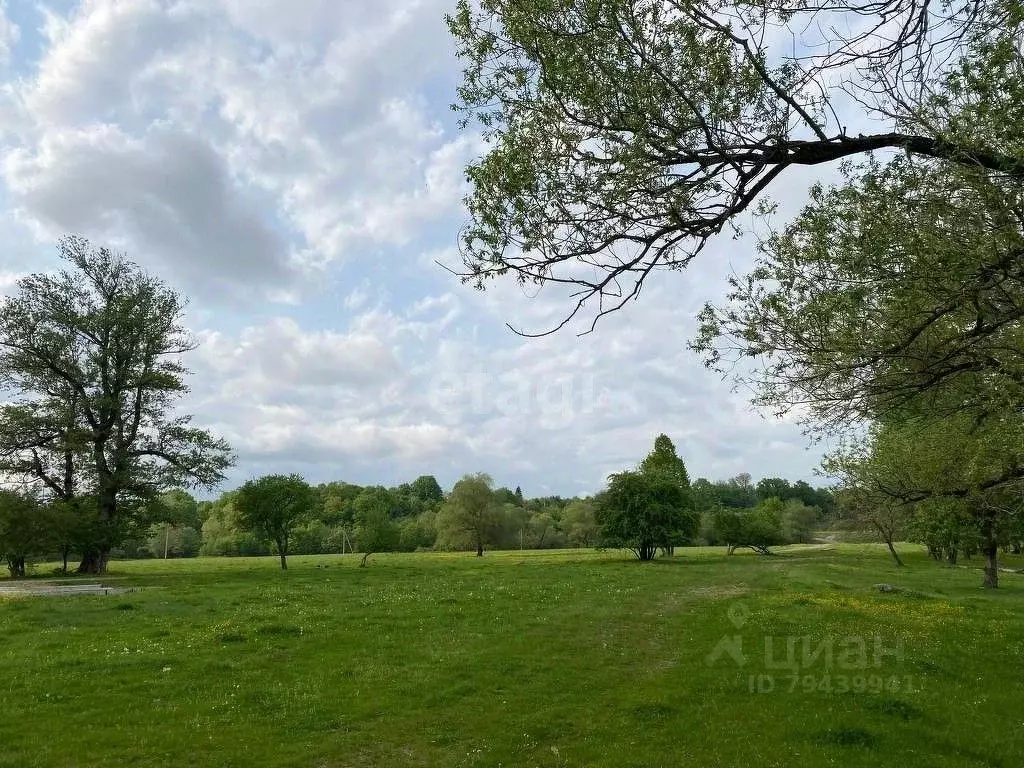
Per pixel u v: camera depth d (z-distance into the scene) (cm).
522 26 842
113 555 11794
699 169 841
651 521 6638
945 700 1348
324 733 1199
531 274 851
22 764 1032
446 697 1408
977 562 6700
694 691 1441
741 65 849
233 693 1419
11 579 4538
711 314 1123
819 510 11919
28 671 1584
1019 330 1100
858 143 822
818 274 1011
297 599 3023
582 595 3119
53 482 5066
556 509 15725
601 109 841
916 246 892
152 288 5353
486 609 2620
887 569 5241
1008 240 894
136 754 1080
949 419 1579
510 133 877
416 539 12031
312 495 5559
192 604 2848
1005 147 836
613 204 830
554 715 1299
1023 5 771
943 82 854
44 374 4928
